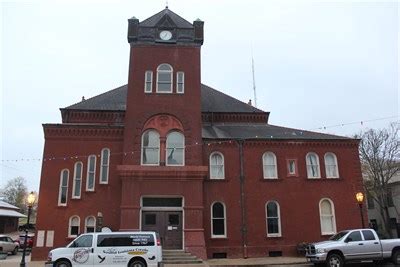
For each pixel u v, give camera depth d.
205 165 29.58
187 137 28.75
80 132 29.41
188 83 30.06
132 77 29.81
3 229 49.72
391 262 22.55
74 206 27.98
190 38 31.14
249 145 30.55
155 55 30.55
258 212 29.12
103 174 28.84
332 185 30.36
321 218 29.67
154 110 29.17
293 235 29.03
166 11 33.16
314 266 22.56
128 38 30.58
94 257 19.86
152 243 20.41
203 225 28.14
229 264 24.09
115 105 35.34
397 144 47.47
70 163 28.83
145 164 28.08
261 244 28.52
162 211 27.39
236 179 29.64
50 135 29.20
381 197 46.19
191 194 27.33
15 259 30.52
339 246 20.88
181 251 25.78
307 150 30.94
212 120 35.06
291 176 30.16
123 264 19.92
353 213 29.91
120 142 29.53
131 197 26.86
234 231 28.50
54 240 27.19
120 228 26.20
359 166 31.05
